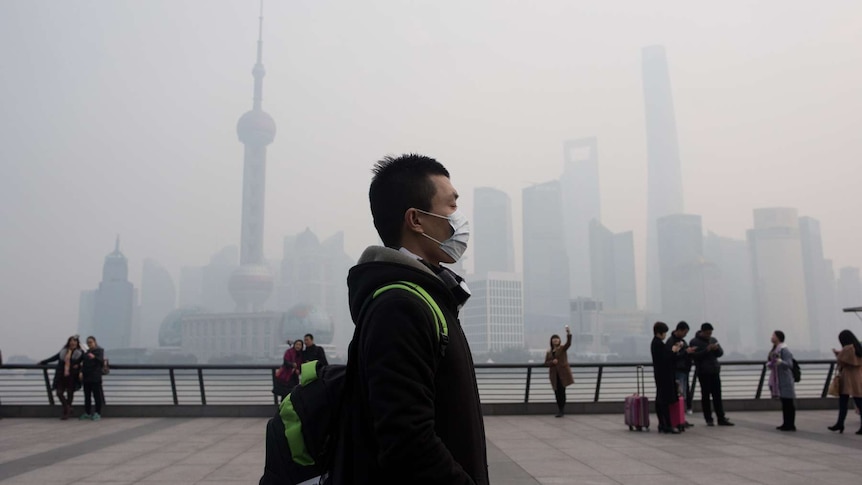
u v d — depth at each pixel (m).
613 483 6.53
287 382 12.52
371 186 1.94
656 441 9.65
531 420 12.80
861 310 12.80
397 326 1.48
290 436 1.66
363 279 1.66
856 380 10.35
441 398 1.57
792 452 8.52
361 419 1.55
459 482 1.43
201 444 9.55
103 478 6.89
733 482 6.57
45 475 7.07
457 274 1.87
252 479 6.82
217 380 13.98
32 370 14.02
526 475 6.95
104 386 14.04
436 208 1.84
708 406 11.56
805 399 14.31
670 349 10.73
